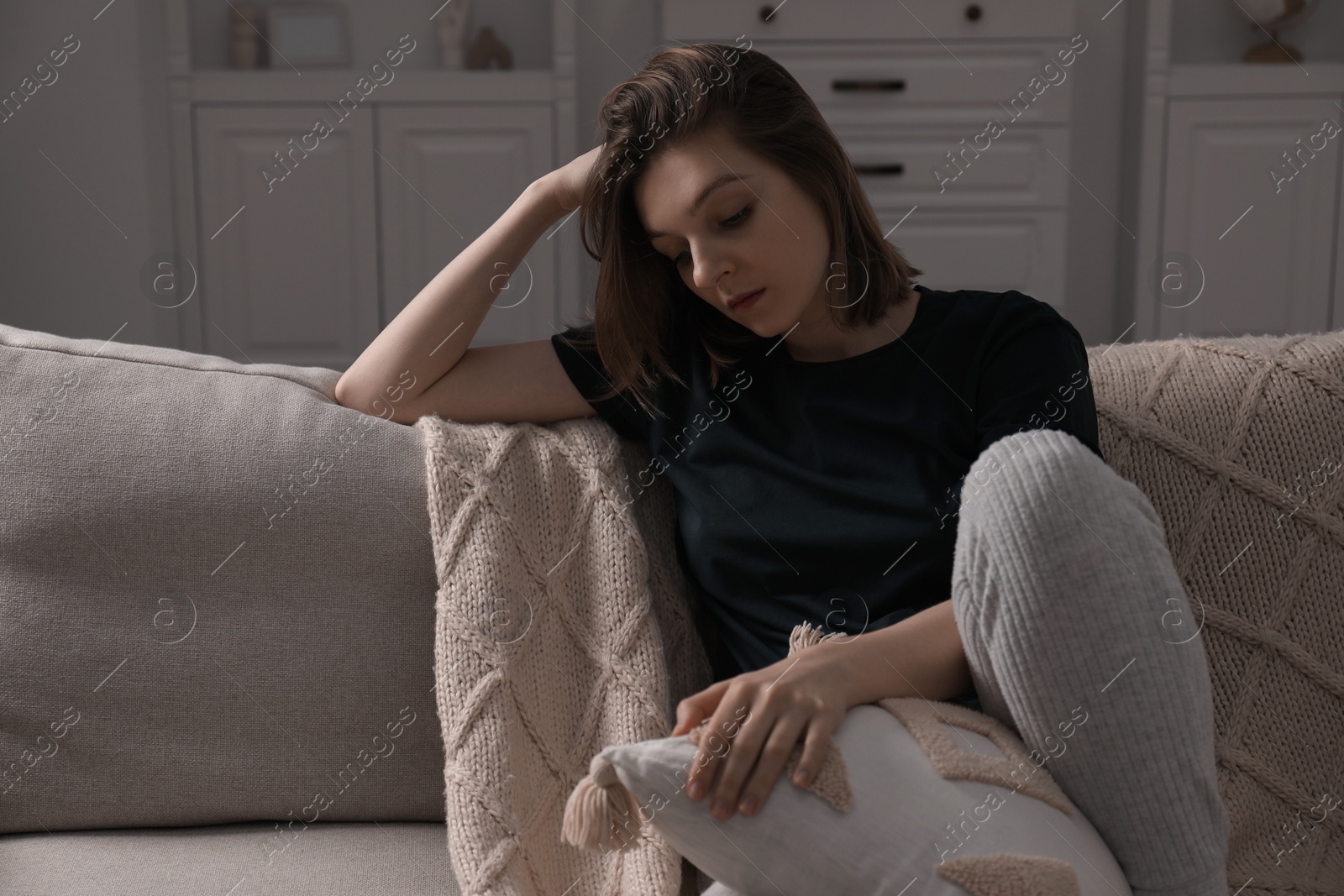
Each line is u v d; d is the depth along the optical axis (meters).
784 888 0.70
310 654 0.93
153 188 2.89
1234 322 3.34
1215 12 3.40
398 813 0.95
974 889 0.66
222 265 3.18
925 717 0.76
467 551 0.92
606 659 0.92
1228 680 0.88
